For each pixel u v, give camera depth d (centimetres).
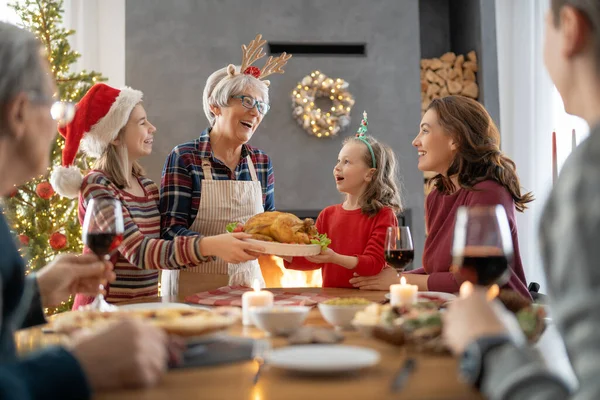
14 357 90
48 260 373
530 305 120
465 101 218
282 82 496
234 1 496
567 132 527
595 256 63
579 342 63
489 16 534
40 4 395
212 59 491
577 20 77
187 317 105
